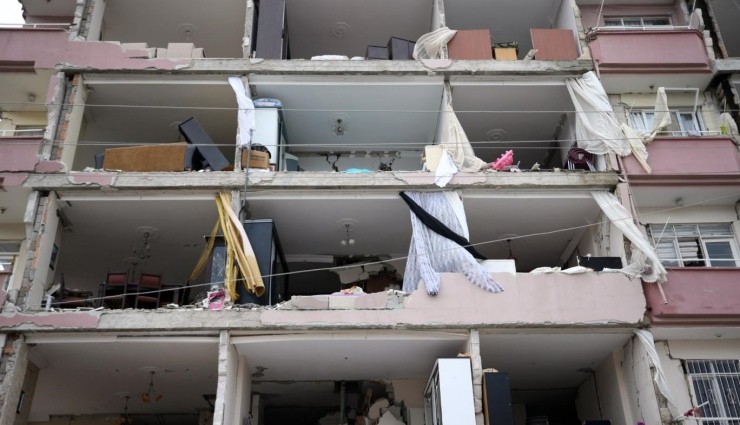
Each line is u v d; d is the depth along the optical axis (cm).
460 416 1734
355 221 2227
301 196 2102
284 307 1897
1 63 2231
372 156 2606
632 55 2317
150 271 2466
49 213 2034
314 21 2653
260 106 2272
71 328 1850
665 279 1964
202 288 2441
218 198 2075
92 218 2150
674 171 2128
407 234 2309
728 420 1923
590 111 2261
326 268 2273
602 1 2609
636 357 1967
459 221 2059
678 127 2353
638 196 2173
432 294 1919
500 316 1903
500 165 2169
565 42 2381
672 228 2214
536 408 2497
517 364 2141
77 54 2252
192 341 1891
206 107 2353
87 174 2062
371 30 2700
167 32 2653
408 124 2467
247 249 1959
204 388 2228
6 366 1814
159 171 2102
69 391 2236
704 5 2561
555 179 2123
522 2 2595
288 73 2270
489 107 2400
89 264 2422
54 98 2180
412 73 2283
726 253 2186
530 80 2314
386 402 2173
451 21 2688
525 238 2331
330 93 2314
